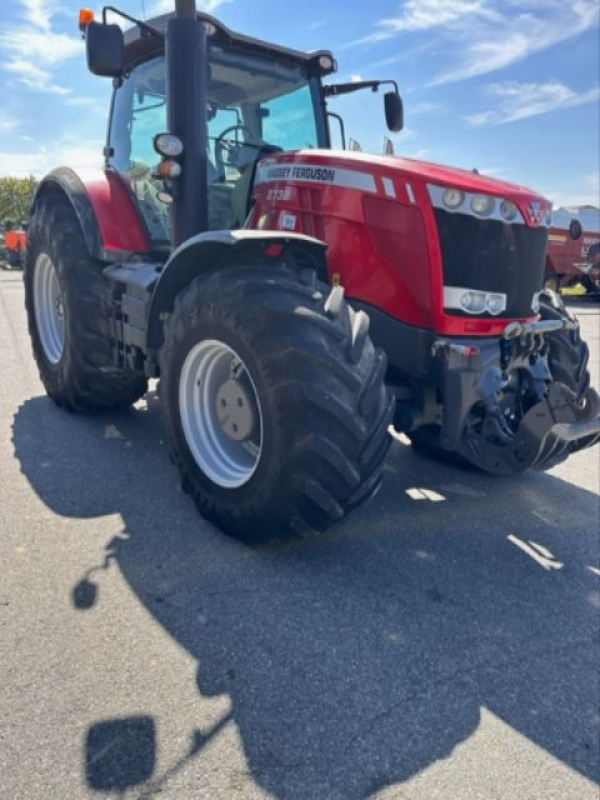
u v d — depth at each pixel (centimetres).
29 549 255
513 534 301
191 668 195
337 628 219
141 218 392
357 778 162
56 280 438
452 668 204
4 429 390
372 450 240
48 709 176
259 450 263
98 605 222
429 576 258
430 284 275
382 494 336
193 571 247
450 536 294
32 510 288
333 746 171
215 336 259
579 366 328
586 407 282
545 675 205
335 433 233
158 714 177
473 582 256
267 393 239
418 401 291
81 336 388
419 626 224
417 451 394
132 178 403
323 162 298
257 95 390
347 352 239
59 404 434
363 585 247
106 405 418
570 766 171
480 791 161
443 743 175
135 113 407
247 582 242
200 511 282
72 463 343
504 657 212
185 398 284
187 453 284
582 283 1554
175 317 282
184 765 162
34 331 454
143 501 303
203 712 178
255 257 276
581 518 323
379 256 285
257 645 207
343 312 248
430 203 271
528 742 178
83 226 377
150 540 268
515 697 194
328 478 235
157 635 208
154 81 387
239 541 271
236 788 156
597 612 242
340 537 284
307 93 413
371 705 186
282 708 182
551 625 232
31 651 197
